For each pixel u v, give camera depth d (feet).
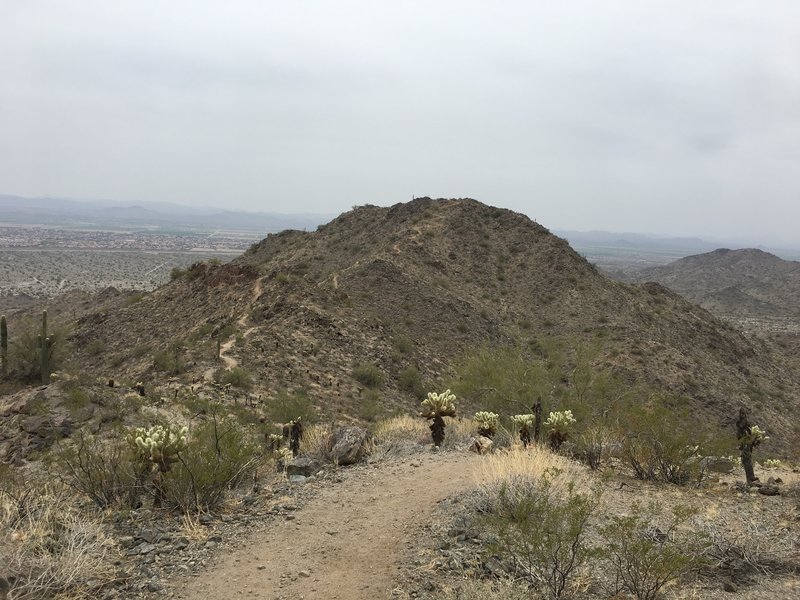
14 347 82.69
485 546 18.08
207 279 175.52
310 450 35.63
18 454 39.52
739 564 16.01
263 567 18.42
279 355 114.73
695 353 179.32
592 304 193.06
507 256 229.45
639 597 14.52
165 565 18.37
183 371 104.42
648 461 27.30
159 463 23.59
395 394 116.78
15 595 14.82
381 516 22.79
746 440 26.43
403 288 182.39
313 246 270.26
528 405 60.54
